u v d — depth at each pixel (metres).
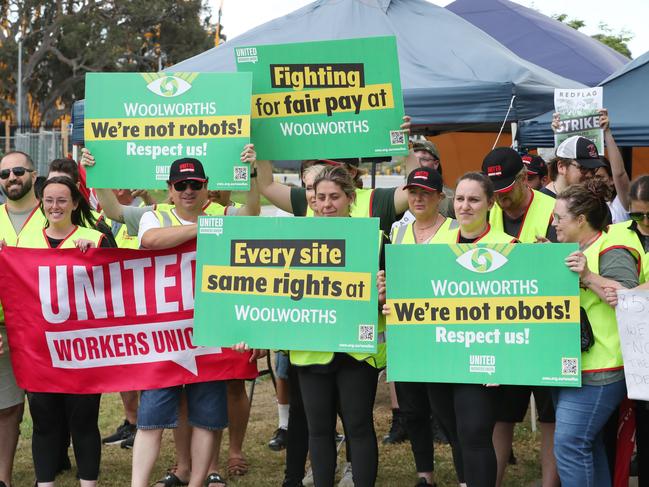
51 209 5.46
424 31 9.15
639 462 5.30
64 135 35.91
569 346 4.56
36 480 5.71
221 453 6.88
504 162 5.35
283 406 6.99
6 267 5.38
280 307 4.92
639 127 7.20
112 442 7.23
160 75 5.52
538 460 6.61
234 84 5.49
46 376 5.36
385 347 5.09
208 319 4.99
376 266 4.80
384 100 5.62
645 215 4.82
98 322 5.37
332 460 5.00
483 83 8.11
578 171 6.20
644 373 4.46
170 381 5.30
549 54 13.57
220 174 5.51
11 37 61.12
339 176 5.09
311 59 5.64
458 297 4.68
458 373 4.68
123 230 6.69
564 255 4.56
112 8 61.53
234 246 4.96
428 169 5.29
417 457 5.72
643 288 4.46
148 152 5.55
